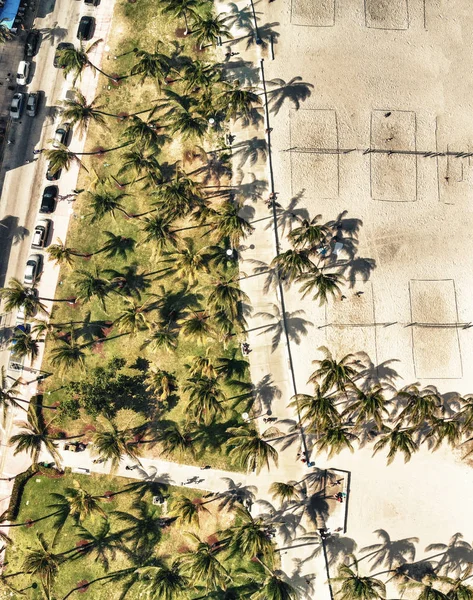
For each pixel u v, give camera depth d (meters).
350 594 45.28
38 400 51.12
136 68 50.25
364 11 53.91
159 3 54.25
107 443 45.97
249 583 48.81
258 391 50.38
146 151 52.81
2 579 49.53
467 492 50.06
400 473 50.06
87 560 49.59
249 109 51.44
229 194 52.31
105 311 51.53
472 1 54.12
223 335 49.38
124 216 52.44
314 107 52.94
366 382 50.69
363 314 51.16
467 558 49.62
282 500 47.59
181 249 50.84
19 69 53.47
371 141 52.75
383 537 49.59
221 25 50.62
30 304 48.69
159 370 50.16
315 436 50.00
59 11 54.97
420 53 53.53
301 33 53.72
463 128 52.94
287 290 51.16
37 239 51.69
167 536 49.66
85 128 53.06
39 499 50.38
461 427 49.28
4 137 54.00
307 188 52.31
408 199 52.34
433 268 51.78
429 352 50.94
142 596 48.88
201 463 49.97
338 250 51.66
